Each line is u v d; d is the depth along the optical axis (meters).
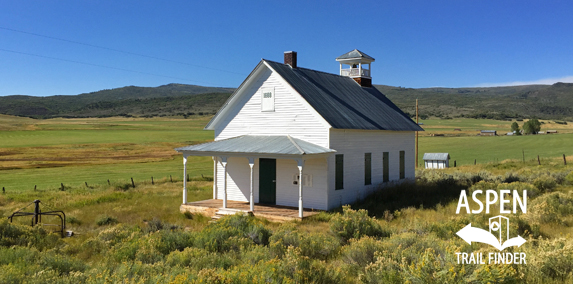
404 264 8.20
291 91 21.69
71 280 8.52
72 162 60.41
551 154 63.41
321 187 20.61
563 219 14.74
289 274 8.58
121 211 21.19
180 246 12.50
